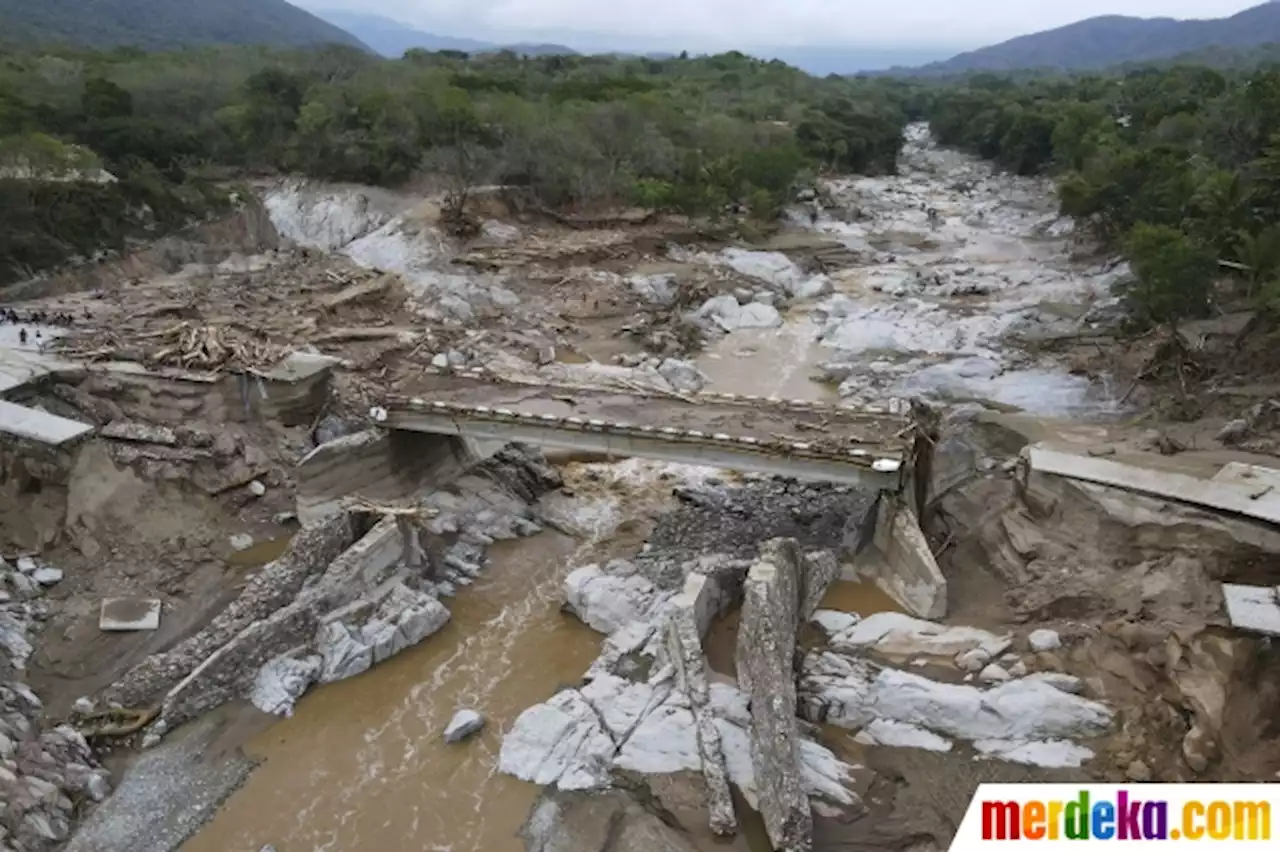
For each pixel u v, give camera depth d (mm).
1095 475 44156
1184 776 32406
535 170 109938
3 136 82000
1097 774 33562
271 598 41438
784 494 53312
